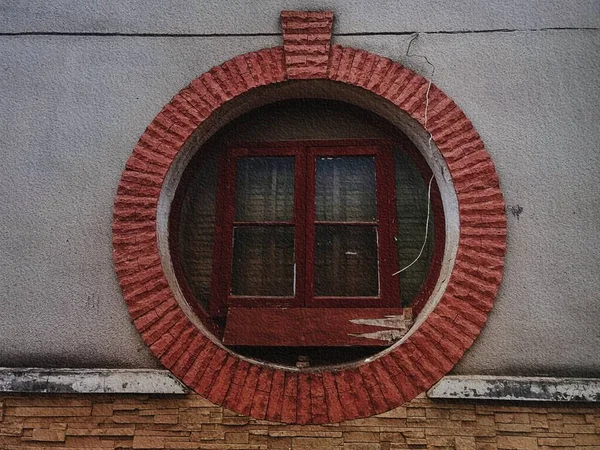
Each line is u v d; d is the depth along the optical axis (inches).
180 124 118.3
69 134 119.5
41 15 126.4
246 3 125.7
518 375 103.0
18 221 114.4
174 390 102.3
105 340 107.7
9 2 127.1
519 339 104.8
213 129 124.6
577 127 115.7
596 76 118.6
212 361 105.2
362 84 118.5
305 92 125.2
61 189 116.2
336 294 120.9
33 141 119.2
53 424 103.7
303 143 127.6
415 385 102.8
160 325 107.0
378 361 104.3
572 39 120.9
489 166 112.6
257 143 127.9
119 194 114.2
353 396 102.8
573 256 108.5
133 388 102.6
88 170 117.2
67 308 109.6
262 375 104.6
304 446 101.3
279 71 120.0
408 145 125.0
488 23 122.4
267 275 122.5
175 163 117.3
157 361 106.7
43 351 107.4
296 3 125.0
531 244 109.3
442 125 115.6
